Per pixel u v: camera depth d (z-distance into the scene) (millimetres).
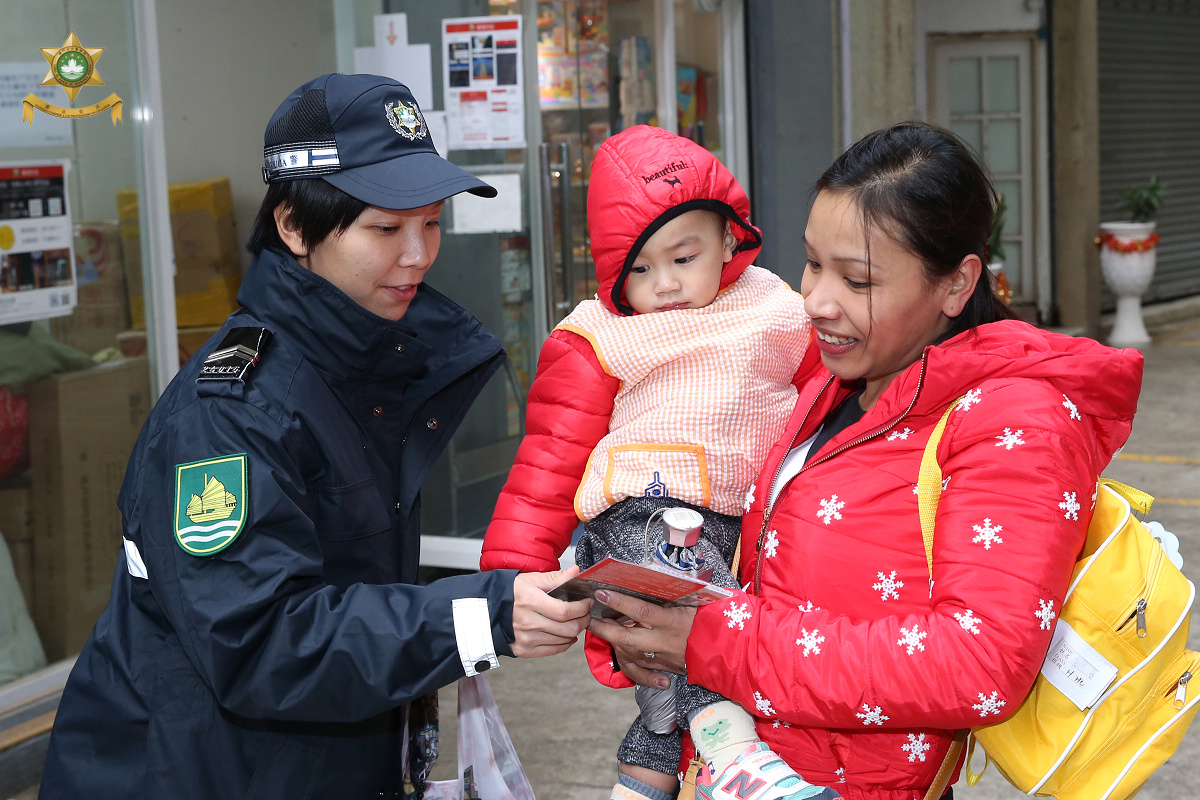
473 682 1783
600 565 1260
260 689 1359
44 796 1498
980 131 10844
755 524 1513
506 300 4844
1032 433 1229
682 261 1683
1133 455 6844
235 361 1447
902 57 6445
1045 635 1184
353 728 1548
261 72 5750
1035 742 1337
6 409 3502
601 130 5016
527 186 4754
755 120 6309
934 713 1196
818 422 1535
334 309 1496
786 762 1413
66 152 3625
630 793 1655
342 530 1519
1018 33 10500
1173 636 1333
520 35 4664
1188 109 12680
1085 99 10359
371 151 1476
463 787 1759
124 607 1538
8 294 3480
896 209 1285
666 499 1600
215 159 5586
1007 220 10875
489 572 1444
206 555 1347
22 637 3578
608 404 1711
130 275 3877
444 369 1682
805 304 1377
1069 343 1316
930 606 1268
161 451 1431
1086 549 1373
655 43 5324
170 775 1450
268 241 1571
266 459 1404
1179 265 12836
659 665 1450
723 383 1622
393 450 1676
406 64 4816
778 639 1286
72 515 3723
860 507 1345
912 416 1349
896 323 1333
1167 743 1356
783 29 6184
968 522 1226
